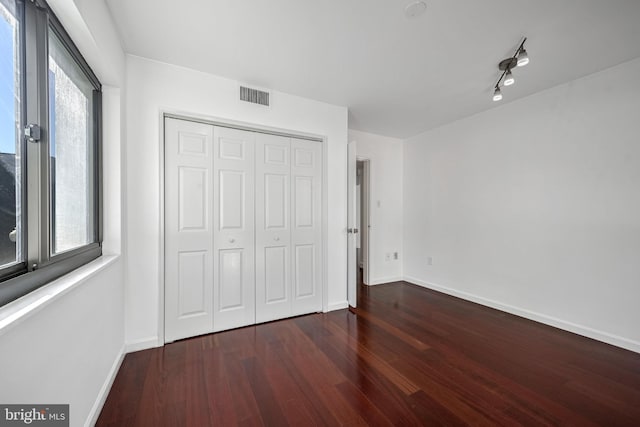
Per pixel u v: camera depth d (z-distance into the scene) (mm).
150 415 1409
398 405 1495
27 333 836
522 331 2453
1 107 897
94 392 1379
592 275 2305
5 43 921
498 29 1744
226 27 1731
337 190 3037
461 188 3443
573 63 2143
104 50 1493
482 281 3191
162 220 2139
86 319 1281
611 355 2027
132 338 2049
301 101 2775
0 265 880
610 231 2209
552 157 2564
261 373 1788
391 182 4246
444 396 1573
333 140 2988
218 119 2352
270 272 2658
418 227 4066
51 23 1128
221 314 2416
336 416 1413
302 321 2672
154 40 1866
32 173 1016
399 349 2119
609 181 2213
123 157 1960
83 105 1569
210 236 2363
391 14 1610
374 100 2867
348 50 1981
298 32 1781
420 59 2100
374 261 4082
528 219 2752
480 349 2123
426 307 3094
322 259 2943
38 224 1031
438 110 3148
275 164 2678
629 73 2109
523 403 1518
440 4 1523
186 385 1656
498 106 3014
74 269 1330
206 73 2303
